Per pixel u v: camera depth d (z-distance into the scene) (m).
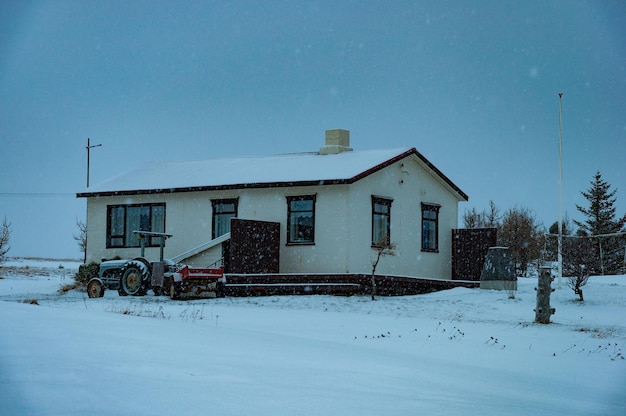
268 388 8.09
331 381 9.15
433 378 10.64
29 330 10.67
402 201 31.55
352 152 33.84
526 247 48.81
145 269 27.91
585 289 27.64
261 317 19.70
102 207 34.22
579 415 8.57
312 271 29.09
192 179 32.81
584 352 14.93
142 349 9.99
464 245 33.75
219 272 26.69
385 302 24.73
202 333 13.16
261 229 29.06
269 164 33.25
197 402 6.94
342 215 28.73
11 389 6.75
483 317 21.16
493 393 9.84
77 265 57.56
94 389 7.02
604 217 61.75
